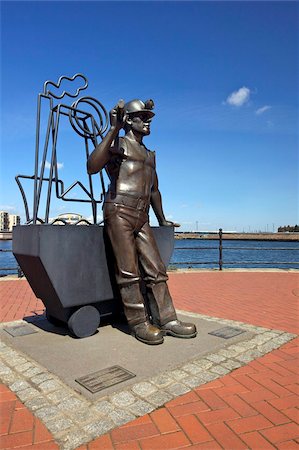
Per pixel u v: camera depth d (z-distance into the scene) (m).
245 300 6.23
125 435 2.09
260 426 2.19
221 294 6.84
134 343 3.55
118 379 2.73
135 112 3.96
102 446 1.99
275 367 3.05
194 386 2.67
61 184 4.36
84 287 3.76
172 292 7.09
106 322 4.32
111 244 3.83
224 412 2.33
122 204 3.81
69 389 2.62
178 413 2.31
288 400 2.50
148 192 4.05
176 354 3.24
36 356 3.23
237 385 2.71
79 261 3.72
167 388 2.63
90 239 3.82
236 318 4.89
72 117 4.27
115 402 2.42
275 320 4.75
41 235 3.45
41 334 3.91
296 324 4.54
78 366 2.98
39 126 4.02
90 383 2.66
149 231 4.03
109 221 3.84
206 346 3.46
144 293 4.22
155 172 4.30
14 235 3.97
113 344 3.53
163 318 3.81
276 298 6.41
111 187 3.93
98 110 4.49
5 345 3.62
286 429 2.16
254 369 3.01
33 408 2.37
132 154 3.94
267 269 10.98
